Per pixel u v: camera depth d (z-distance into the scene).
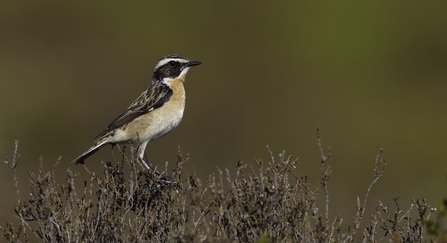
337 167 29.53
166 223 11.36
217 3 43.38
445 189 26.69
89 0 42.16
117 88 37.34
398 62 41.53
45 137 31.73
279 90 38.09
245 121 34.91
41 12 41.09
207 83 37.84
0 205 22.98
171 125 15.09
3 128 31.67
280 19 43.38
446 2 43.47
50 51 39.00
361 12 43.81
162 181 12.26
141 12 42.56
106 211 11.31
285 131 33.97
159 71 15.30
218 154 31.12
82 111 34.53
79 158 14.58
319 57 41.59
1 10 40.59
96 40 40.41
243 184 10.81
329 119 35.31
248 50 41.88
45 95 34.75
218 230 10.79
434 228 8.75
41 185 11.41
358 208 11.13
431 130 34.06
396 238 10.77
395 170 29.53
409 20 43.25
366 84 39.56
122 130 14.64
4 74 35.81
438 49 42.28
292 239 10.68
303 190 11.07
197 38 42.41
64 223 11.22
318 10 43.84
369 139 32.81
